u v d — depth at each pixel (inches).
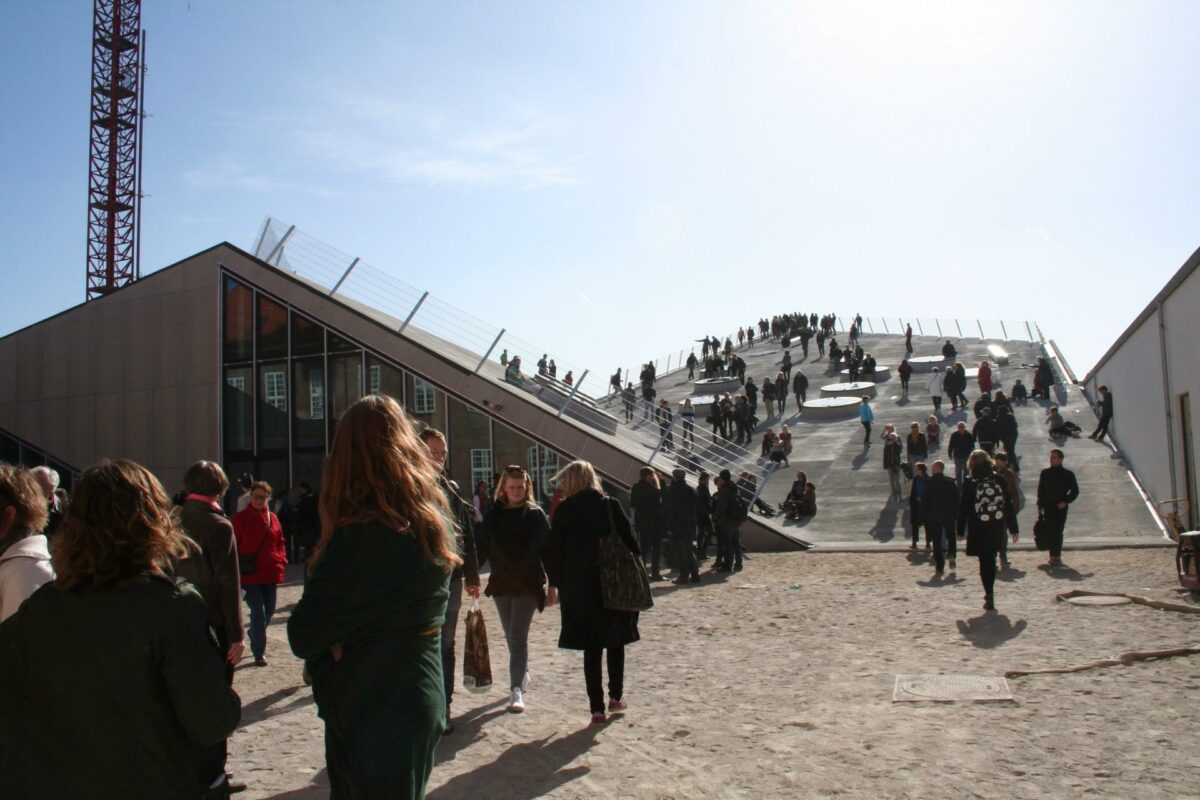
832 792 220.4
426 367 906.7
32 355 1070.4
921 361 1822.1
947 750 247.4
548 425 865.5
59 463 1049.5
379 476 139.0
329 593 134.4
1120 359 1044.5
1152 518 814.5
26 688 114.7
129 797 113.7
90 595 116.1
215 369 988.6
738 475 972.6
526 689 341.1
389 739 130.4
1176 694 292.2
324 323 945.5
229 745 281.9
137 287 1030.4
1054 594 505.0
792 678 340.8
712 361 2066.9
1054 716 274.5
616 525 291.3
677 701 314.7
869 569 668.7
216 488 258.4
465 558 291.3
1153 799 207.8
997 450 1100.5
